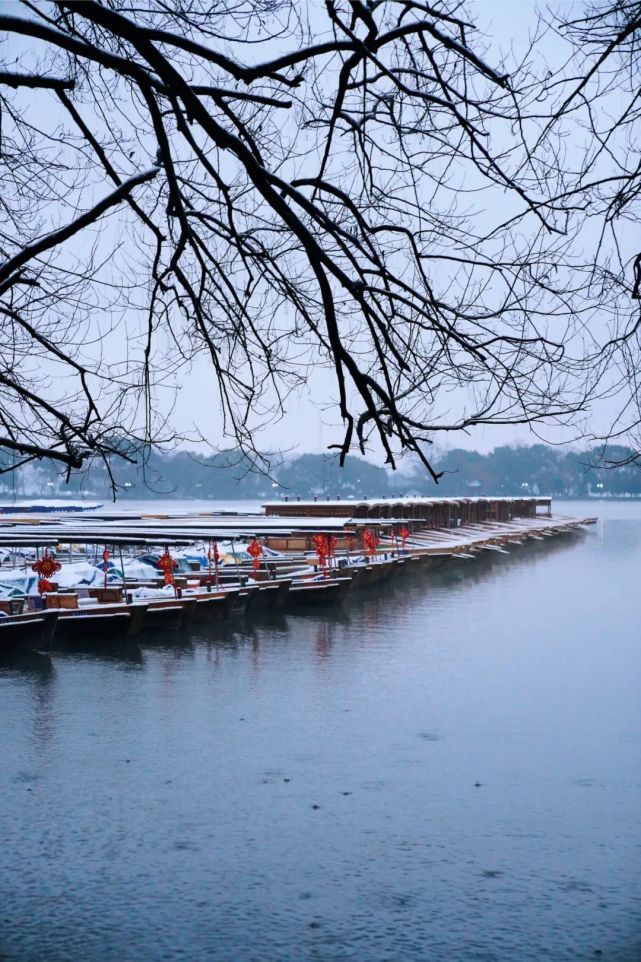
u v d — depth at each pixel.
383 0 6.41
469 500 102.19
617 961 13.80
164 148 6.72
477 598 54.06
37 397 8.94
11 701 28.33
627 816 19.42
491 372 7.40
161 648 36.34
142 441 9.17
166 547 43.44
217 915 15.26
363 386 6.60
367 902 15.68
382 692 30.22
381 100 7.45
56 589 39.59
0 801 20.16
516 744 24.66
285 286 8.20
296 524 55.03
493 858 17.36
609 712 28.08
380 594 55.47
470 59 6.49
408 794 20.70
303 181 7.23
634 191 6.99
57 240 7.11
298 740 24.73
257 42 6.86
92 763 22.69
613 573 69.25
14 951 14.20
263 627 42.00
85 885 16.31
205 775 21.86
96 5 5.94
